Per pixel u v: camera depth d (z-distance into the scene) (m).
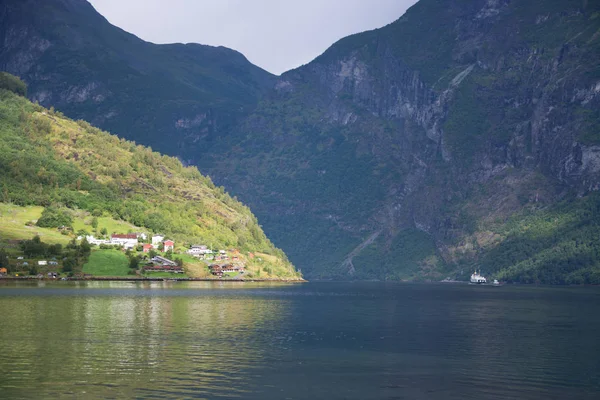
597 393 98.25
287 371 109.94
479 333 157.25
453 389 99.94
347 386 100.94
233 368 111.19
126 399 91.88
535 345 138.50
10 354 118.50
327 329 160.88
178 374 105.88
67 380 100.81
